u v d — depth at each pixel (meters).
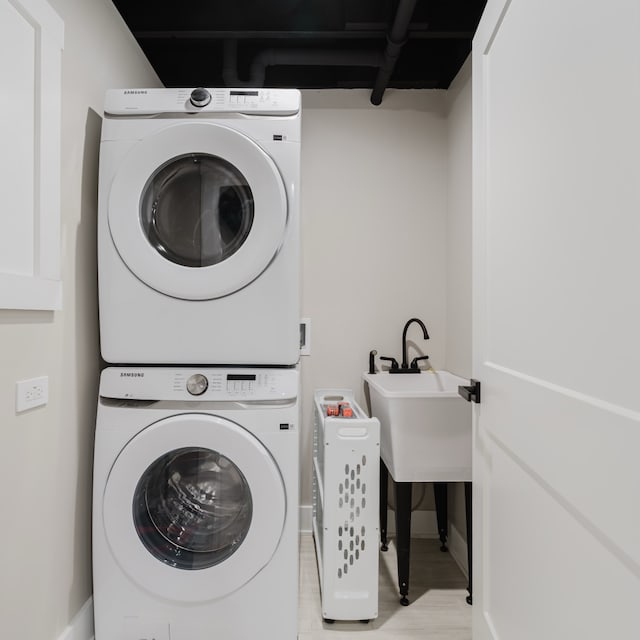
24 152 1.14
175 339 1.42
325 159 2.46
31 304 1.15
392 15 1.89
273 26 2.00
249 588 1.37
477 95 1.30
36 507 1.20
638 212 0.59
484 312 1.24
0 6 1.05
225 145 1.38
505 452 1.08
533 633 0.91
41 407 1.22
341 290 2.45
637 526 0.58
